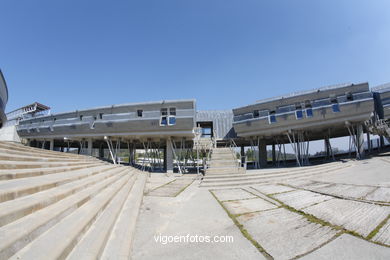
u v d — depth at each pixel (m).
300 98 15.98
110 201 4.96
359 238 3.12
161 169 24.41
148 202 6.22
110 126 17.25
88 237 2.89
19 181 3.91
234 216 4.59
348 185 6.77
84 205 3.98
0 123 15.74
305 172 10.53
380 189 5.75
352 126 15.64
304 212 4.53
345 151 23.86
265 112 17.20
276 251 2.91
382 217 3.82
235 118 18.64
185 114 16.09
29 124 22.30
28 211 2.78
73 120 18.77
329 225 3.71
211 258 2.79
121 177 9.39
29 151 7.67
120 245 3.03
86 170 7.68
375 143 20.89
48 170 5.51
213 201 6.18
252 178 9.51
